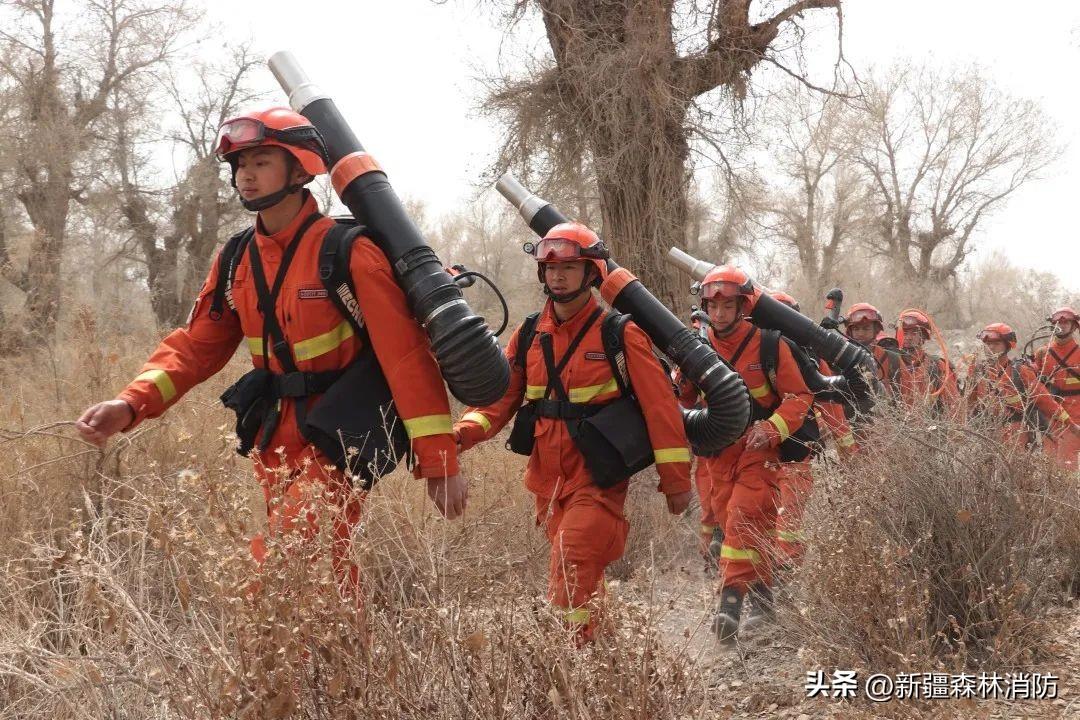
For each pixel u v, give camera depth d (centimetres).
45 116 2316
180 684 240
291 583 226
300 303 308
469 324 308
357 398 306
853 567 388
